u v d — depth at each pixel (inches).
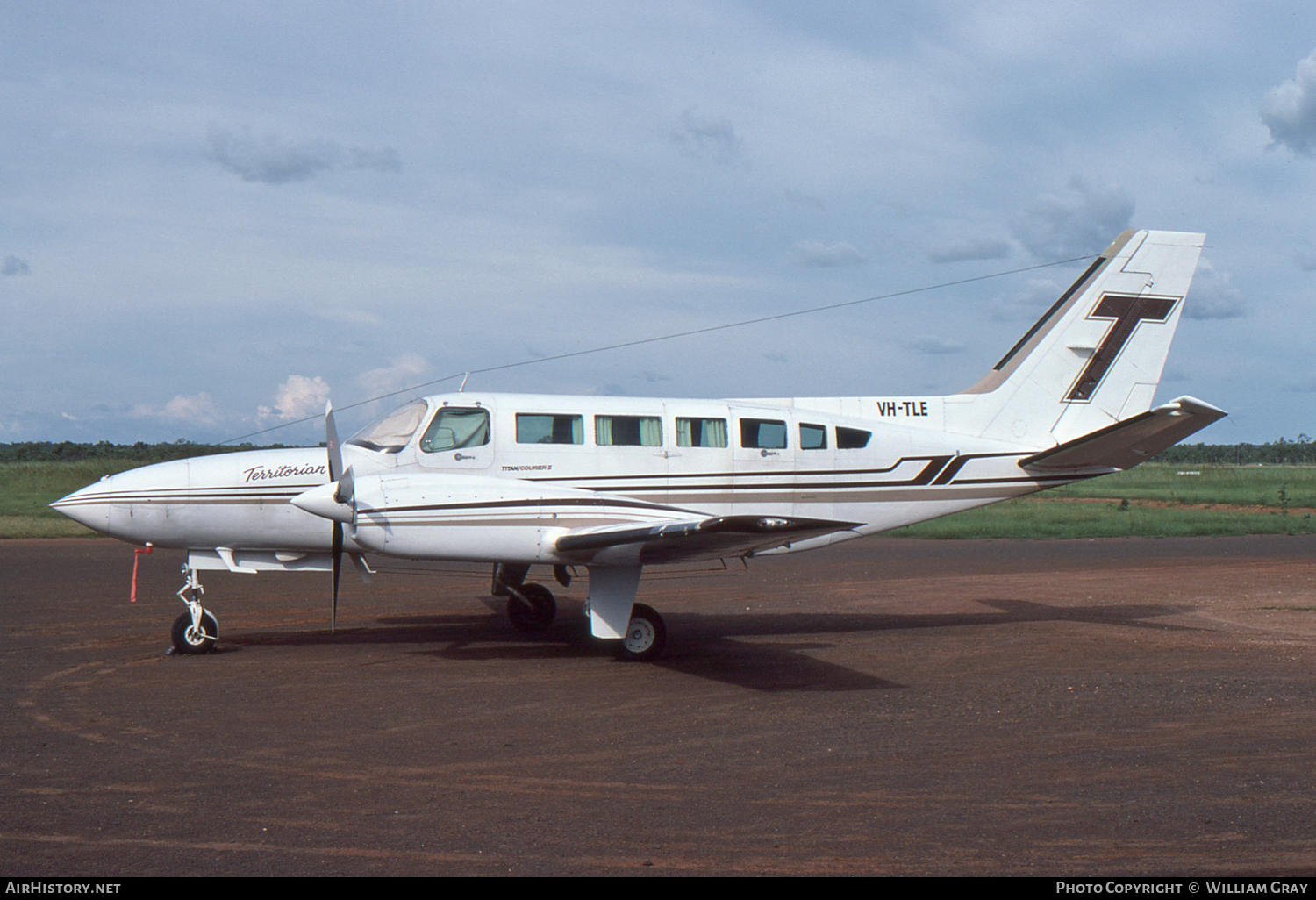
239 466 374.3
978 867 161.6
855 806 192.7
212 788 200.2
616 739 244.1
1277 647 383.9
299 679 314.5
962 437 449.1
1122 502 1355.8
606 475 392.8
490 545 346.0
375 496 337.7
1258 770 217.9
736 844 171.9
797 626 441.1
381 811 187.5
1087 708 280.4
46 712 264.7
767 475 414.9
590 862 162.7
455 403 383.9
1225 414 395.9
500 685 309.0
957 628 435.5
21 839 170.2
